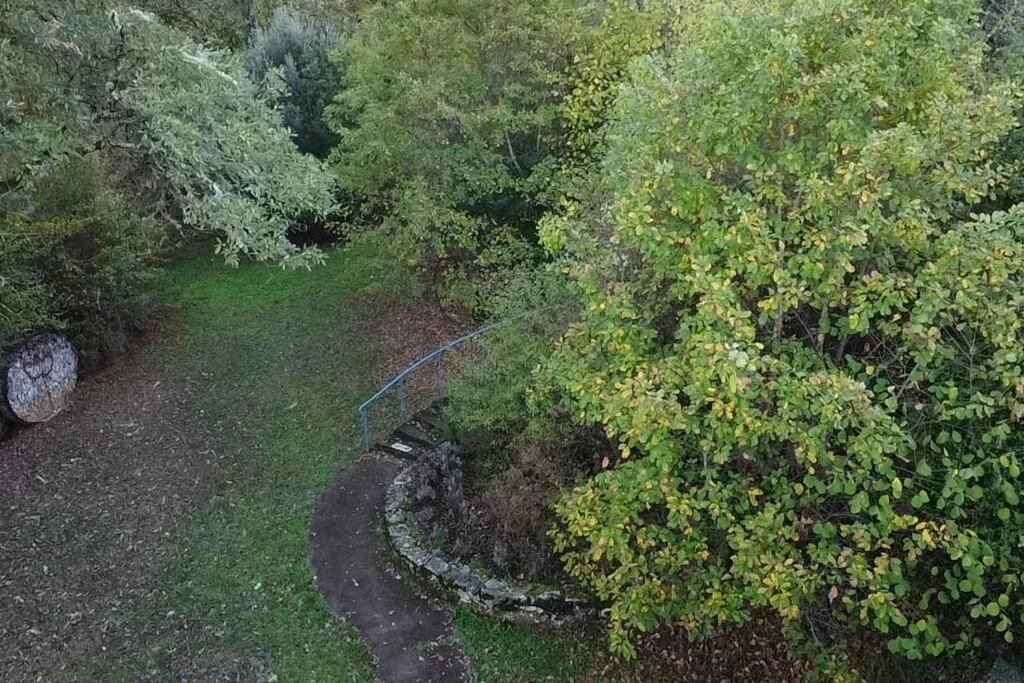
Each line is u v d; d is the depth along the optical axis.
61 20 9.60
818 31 6.11
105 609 8.96
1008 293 5.56
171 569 9.56
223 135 10.25
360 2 23.64
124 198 14.91
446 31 13.31
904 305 6.32
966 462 5.47
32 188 11.72
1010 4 10.23
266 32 22.27
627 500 6.43
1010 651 6.65
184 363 14.85
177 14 20.86
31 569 9.63
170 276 18.50
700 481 6.92
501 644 8.26
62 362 13.41
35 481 11.45
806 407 5.34
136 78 9.94
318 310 16.80
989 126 5.86
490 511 9.75
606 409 6.16
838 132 5.92
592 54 12.15
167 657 8.27
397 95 13.95
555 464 9.30
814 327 6.68
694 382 5.61
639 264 7.52
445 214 13.35
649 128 6.73
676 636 8.18
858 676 6.36
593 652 8.11
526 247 13.66
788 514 5.86
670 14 11.16
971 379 5.68
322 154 20.91
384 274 15.88
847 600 5.70
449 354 13.79
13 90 9.11
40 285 12.59
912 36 6.20
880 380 5.66
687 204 6.21
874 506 5.61
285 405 13.34
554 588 8.48
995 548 5.82
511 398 9.49
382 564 9.48
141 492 11.09
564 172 12.09
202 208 10.16
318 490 10.97
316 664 8.12
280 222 11.35
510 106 13.25
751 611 8.21
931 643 5.66
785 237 5.89
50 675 8.09
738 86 6.10
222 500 10.86
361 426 12.55
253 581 9.32
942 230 7.07
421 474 10.48
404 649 8.26
